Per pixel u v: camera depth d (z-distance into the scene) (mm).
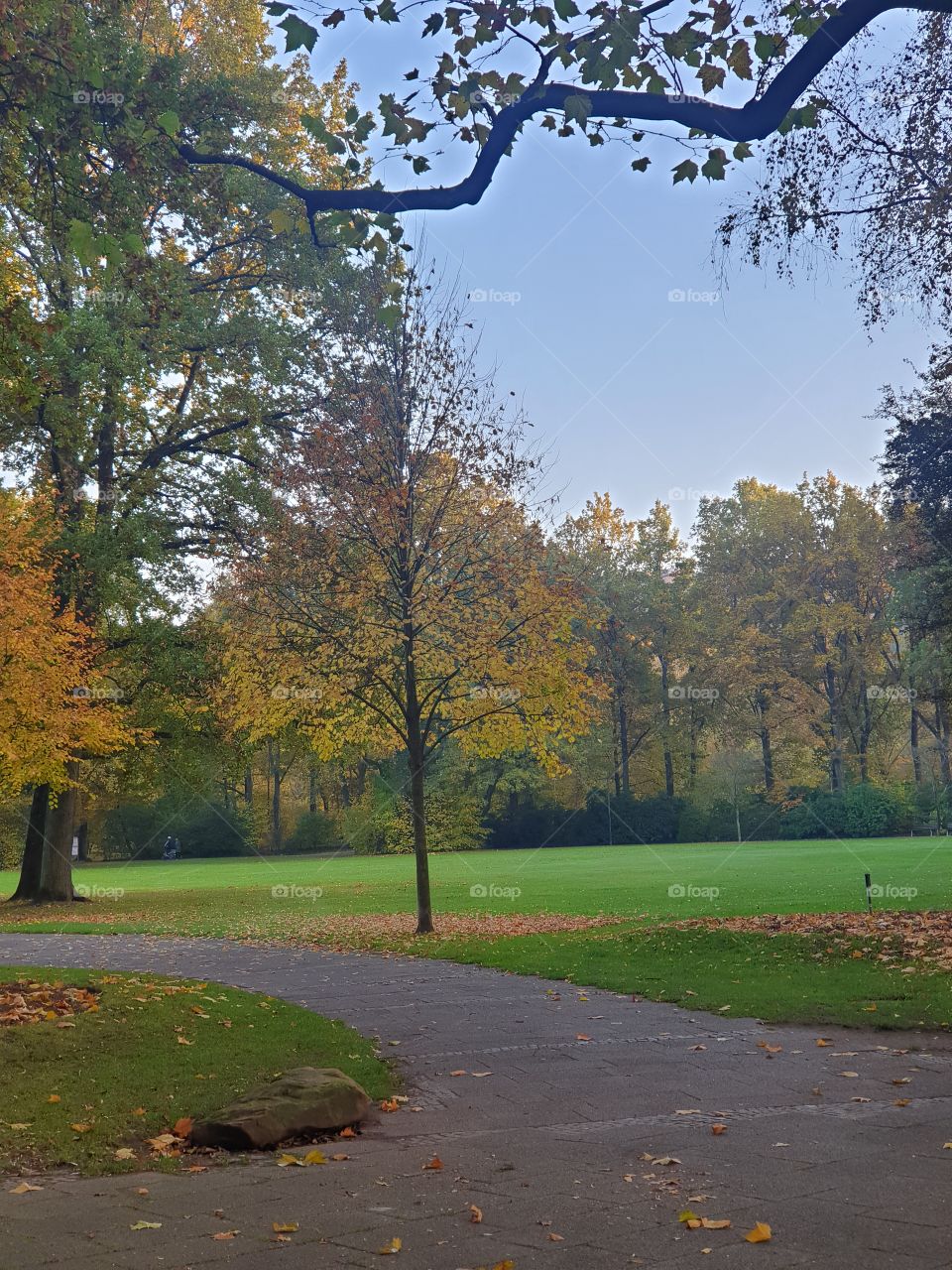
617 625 66312
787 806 63719
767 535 67062
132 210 13008
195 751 37281
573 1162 6730
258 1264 4855
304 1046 10578
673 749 68562
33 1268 4805
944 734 69500
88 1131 7582
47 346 26547
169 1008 11742
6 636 27938
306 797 84250
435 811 65750
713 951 17297
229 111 16891
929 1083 8906
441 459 24453
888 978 14055
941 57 12359
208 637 34062
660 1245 5078
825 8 7688
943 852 43156
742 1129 7500
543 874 39625
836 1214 5496
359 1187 6250
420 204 7895
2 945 21500
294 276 28953
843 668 65625
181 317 27719
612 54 7461
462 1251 5031
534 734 25578
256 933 24266
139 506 32844
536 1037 11320
